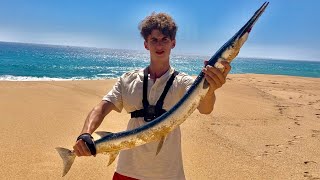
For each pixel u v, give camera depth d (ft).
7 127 27.96
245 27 8.57
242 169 22.27
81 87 51.21
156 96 10.85
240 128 32.91
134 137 9.73
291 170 22.66
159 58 10.84
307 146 28.37
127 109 11.25
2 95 40.37
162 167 10.72
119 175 11.05
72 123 30.55
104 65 207.21
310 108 47.24
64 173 10.07
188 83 10.67
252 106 44.93
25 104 36.52
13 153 22.58
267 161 24.07
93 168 21.13
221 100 47.06
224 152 25.40
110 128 29.63
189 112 9.29
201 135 29.43
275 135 31.30
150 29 10.73
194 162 23.04
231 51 8.61
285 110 44.47
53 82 56.54
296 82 86.43
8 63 154.10
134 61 340.59
